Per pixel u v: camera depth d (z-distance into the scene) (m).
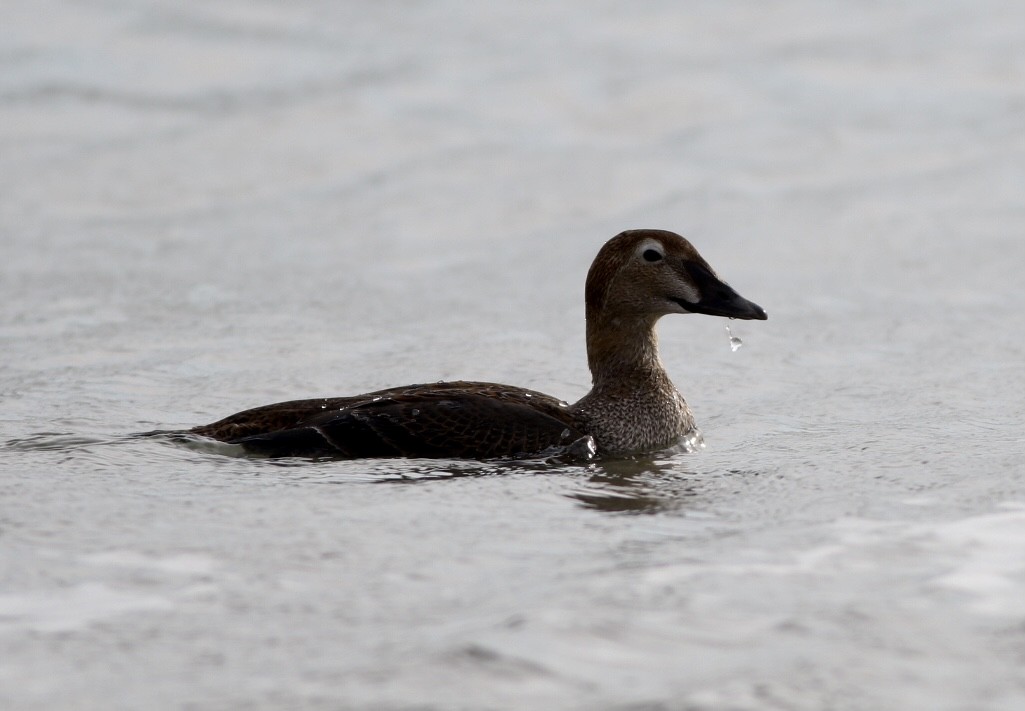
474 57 30.27
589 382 14.40
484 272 19.00
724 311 11.83
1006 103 27.09
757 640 7.24
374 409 11.32
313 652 7.17
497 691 6.71
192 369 14.56
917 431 12.16
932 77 28.69
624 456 11.48
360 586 8.11
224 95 27.91
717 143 25.30
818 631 7.34
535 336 16.06
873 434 12.10
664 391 12.02
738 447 11.86
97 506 9.65
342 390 13.96
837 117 26.58
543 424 11.46
